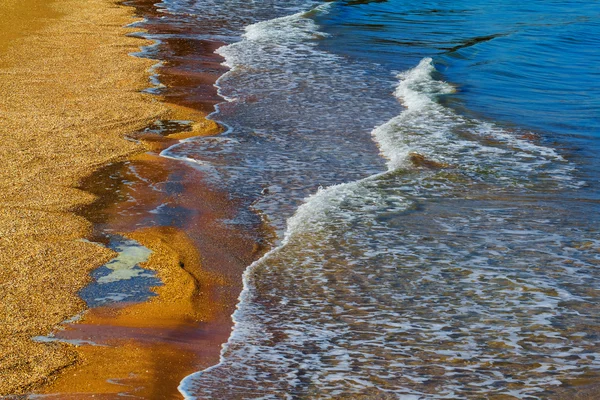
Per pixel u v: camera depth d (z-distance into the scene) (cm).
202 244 795
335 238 804
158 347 597
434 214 868
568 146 1138
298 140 1162
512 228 829
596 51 2020
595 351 588
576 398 528
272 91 1469
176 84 1495
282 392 541
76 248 766
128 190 935
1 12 2181
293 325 635
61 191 915
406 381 553
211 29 2133
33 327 616
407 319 641
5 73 1481
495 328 624
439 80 1611
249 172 1016
